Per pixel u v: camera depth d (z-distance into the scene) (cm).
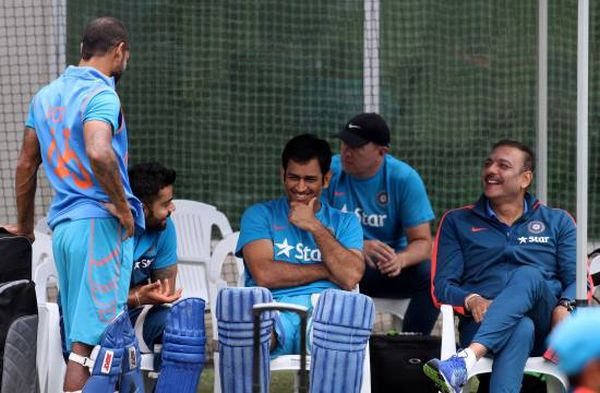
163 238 1881
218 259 2144
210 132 2925
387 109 2986
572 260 1953
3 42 2745
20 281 1625
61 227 1642
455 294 1928
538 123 2289
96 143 1588
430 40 2988
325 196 2186
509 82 3011
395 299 2173
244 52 2931
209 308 2197
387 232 2178
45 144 1673
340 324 1694
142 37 2889
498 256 1970
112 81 1695
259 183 2948
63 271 1658
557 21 3041
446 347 1833
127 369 1666
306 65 2950
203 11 2906
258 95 2939
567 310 1880
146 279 1870
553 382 1870
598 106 3050
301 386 1587
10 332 1591
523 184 1973
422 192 2164
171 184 1855
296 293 1888
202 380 2314
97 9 2822
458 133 3008
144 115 2902
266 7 2930
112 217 1639
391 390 1872
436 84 2997
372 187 2167
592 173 3036
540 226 1978
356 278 1881
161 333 1812
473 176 3009
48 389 1717
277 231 1927
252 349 1708
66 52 2777
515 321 1808
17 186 1738
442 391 1778
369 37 2961
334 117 2964
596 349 815
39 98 1697
